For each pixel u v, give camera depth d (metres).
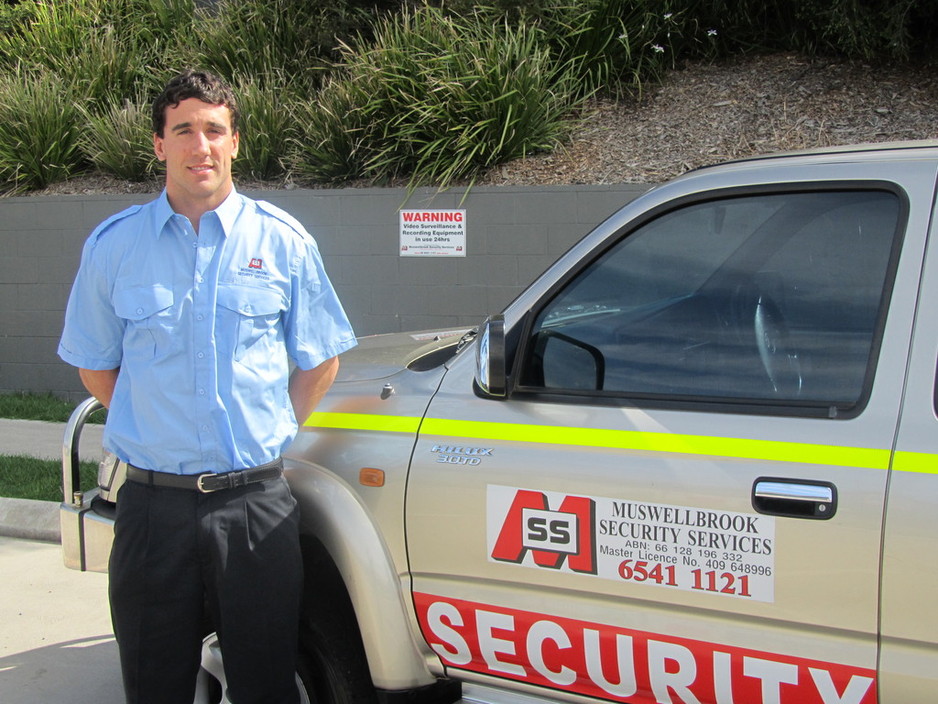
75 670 3.84
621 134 7.77
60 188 8.62
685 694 2.24
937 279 2.07
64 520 3.26
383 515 2.59
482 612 2.46
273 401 2.57
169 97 2.46
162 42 10.19
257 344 2.53
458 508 2.46
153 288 2.46
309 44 9.56
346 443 2.71
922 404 2.02
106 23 10.38
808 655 2.08
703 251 2.39
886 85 7.73
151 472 2.49
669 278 2.41
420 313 7.38
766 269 2.31
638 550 2.24
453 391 2.61
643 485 2.23
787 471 2.09
